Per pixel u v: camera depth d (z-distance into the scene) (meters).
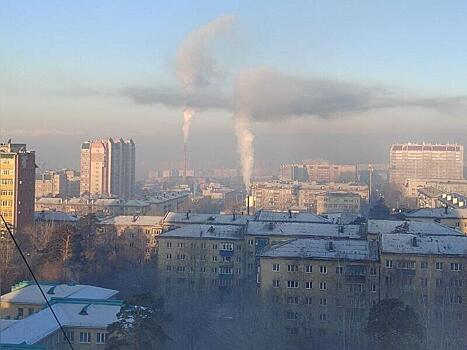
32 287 107.44
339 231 143.50
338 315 107.88
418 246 112.19
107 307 96.38
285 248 114.44
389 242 113.31
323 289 111.25
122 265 150.75
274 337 97.50
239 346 95.62
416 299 107.62
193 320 104.88
